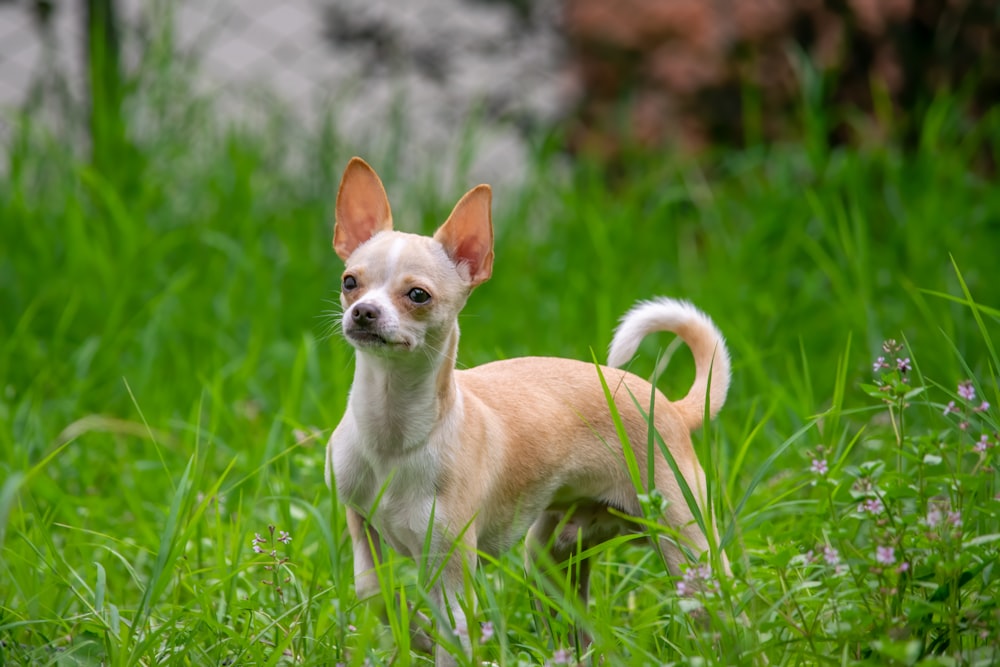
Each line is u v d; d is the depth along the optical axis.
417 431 5.74
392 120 12.74
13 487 5.45
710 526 5.70
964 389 5.64
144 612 5.93
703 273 11.43
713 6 14.08
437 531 5.77
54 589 6.28
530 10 14.31
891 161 11.70
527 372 6.59
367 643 5.36
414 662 6.05
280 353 9.85
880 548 5.07
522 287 11.40
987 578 5.64
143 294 10.58
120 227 10.77
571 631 6.26
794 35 13.47
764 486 7.78
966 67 12.91
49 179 12.05
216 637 5.64
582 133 14.41
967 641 5.36
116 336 9.80
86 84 12.77
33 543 6.48
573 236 12.07
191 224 11.63
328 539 5.48
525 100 14.34
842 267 10.57
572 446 6.37
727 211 12.14
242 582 6.59
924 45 12.81
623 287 10.87
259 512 7.53
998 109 12.48
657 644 5.64
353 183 6.49
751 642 5.17
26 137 11.88
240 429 8.45
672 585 6.26
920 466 5.53
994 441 5.52
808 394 7.87
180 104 12.72
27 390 8.94
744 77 13.68
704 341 6.88
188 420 8.73
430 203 12.19
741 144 13.83
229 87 13.07
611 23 14.30
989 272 10.48
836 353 9.62
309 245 11.67
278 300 10.65
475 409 6.09
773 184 12.18
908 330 9.80
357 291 5.98
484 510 6.04
